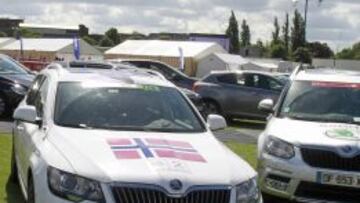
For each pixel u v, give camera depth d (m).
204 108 19.86
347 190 7.70
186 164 5.39
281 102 9.51
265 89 20.08
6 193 8.20
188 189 5.07
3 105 16.45
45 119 6.61
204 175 5.26
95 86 7.02
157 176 5.10
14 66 17.47
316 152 7.82
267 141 8.28
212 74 20.69
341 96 9.41
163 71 23.50
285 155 7.94
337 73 10.27
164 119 6.70
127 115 6.62
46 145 5.98
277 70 61.47
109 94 6.91
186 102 7.22
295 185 7.81
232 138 15.93
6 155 10.95
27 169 6.54
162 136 6.13
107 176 5.12
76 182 5.20
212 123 7.09
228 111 20.28
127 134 6.10
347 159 7.73
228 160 5.75
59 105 6.68
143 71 8.25
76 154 5.53
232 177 5.39
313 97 9.43
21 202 7.77
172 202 4.99
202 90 20.42
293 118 9.04
